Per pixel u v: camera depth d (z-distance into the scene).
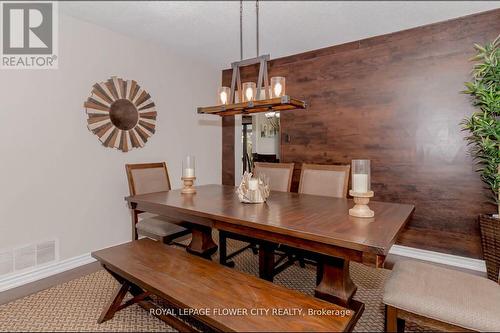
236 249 3.21
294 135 3.73
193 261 1.86
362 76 3.21
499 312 1.27
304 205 2.16
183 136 3.91
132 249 2.06
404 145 2.99
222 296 1.45
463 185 2.71
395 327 1.44
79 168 2.81
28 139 2.45
